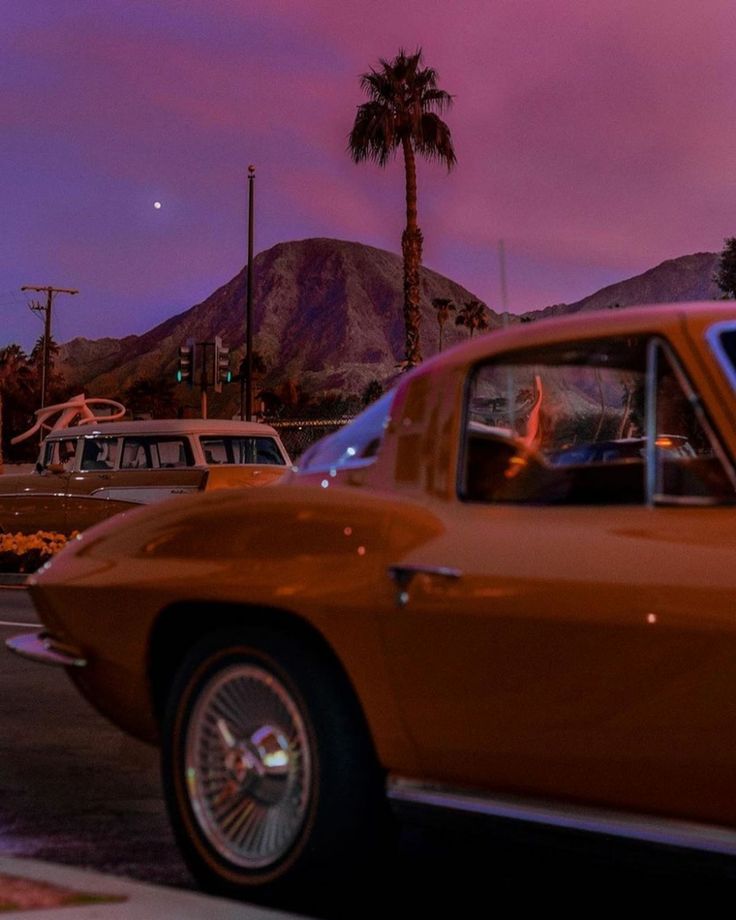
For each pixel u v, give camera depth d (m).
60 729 8.10
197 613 4.96
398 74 44.62
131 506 20.34
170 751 5.01
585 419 4.75
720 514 3.88
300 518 4.70
